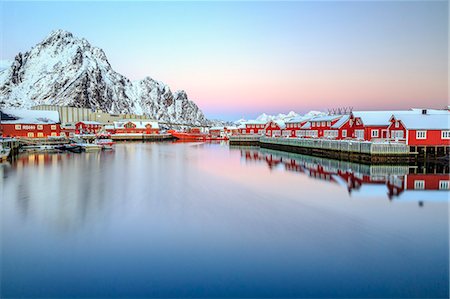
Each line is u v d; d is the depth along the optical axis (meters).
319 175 39.53
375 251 16.41
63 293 12.92
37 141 78.38
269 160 57.31
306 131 83.94
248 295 12.80
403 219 21.33
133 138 136.88
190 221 20.67
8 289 13.10
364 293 12.95
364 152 51.69
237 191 29.84
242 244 17.09
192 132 163.25
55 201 25.36
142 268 14.63
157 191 29.53
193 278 13.88
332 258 15.61
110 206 24.03
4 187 30.77
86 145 77.25
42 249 16.41
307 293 12.93
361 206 24.52
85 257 15.62
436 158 49.81
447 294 12.82
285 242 17.41
